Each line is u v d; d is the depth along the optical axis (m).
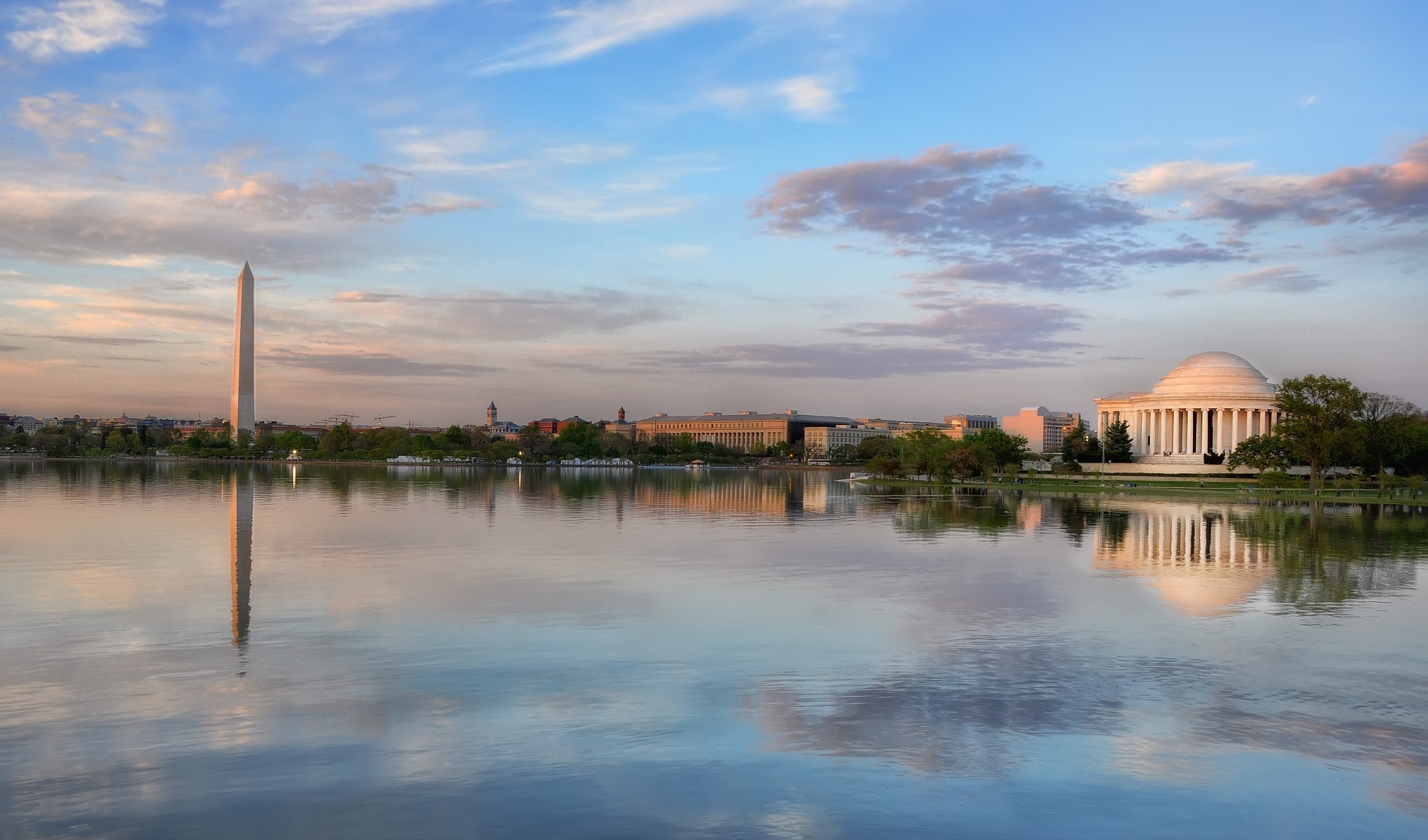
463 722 25.34
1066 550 63.75
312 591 44.56
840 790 21.16
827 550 62.66
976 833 19.25
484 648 33.31
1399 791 21.56
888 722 25.70
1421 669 31.52
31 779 21.31
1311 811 20.47
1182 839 19.17
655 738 24.25
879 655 32.81
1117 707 27.17
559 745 23.67
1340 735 25.09
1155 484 182.75
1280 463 148.12
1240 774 22.39
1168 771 22.50
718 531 75.94
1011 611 40.91
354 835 18.73
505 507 102.62
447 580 48.31
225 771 21.84
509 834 18.84
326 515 87.69
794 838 18.86
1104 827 19.64
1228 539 72.00
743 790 21.06
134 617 38.09
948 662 31.97
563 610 40.19
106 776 21.50
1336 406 132.38
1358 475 153.25
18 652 32.34
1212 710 27.05
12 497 112.06
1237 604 43.09
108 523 77.75
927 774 22.16
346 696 27.47
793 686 28.94
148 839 18.53
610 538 69.81
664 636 35.50
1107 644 34.78
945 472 171.88
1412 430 150.75
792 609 40.94
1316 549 65.38
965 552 62.50
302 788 20.95
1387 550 65.06
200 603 41.22
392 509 96.88
